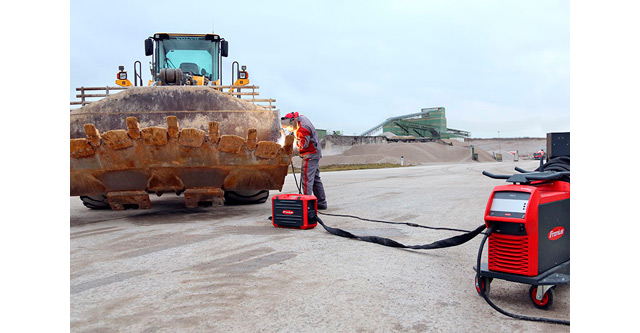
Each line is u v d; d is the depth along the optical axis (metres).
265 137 6.16
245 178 6.19
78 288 3.05
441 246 3.77
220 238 4.80
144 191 6.14
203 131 5.71
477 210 6.82
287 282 3.17
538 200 2.66
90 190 6.00
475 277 3.03
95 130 5.41
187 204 6.34
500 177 3.09
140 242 4.62
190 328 2.36
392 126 111.94
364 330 2.33
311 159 6.83
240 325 2.39
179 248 4.31
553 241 2.78
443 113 115.94
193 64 8.84
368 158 45.88
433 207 7.26
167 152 5.66
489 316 2.54
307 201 5.29
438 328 2.36
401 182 13.37
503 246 2.72
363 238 4.63
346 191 10.45
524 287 3.12
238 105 6.21
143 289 3.03
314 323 2.42
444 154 65.31
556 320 2.42
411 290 2.99
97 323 2.43
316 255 4.00
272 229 5.38
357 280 3.21
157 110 6.01
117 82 7.74
